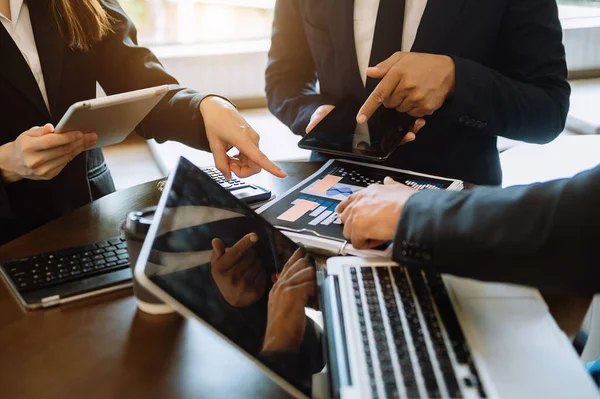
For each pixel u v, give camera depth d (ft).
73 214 3.33
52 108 3.77
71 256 2.78
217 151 3.49
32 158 2.84
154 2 7.93
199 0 8.06
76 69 3.91
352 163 3.81
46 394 2.03
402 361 1.87
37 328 2.36
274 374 1.89
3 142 3.61
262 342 1.99
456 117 3.84
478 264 2.09
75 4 3.76
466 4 3.93
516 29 3.98
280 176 3.33
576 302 2.84
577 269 1.95
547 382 1.81
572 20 9.11
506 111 3.81
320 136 3.71
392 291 2.25
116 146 7.36
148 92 2.77
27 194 3.74
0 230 3.65
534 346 1.96
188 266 2.01
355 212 2.63
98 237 3.06
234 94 8.23
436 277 2.35
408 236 2.25
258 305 2.14
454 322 2.06
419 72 3.57
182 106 3.74
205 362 2.19
